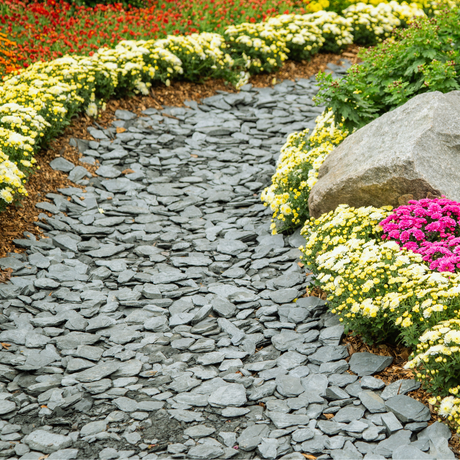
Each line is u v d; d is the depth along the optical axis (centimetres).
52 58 802
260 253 508
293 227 542
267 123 809
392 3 1130
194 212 589
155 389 337
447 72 559
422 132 429
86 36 878
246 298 436
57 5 948
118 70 772
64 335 390
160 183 648
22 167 556
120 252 515
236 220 575
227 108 853
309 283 448
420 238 383
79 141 686
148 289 450
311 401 318
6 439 295
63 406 319
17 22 870
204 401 323
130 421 310
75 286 452
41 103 605
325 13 1062
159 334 395
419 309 318
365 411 307
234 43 974
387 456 271
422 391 312
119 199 609
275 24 1001
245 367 355
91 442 293
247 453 285
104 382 341
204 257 504
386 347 358
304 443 285
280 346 375
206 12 1072
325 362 352
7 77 704
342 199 465
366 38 1111
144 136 743
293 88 947
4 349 371
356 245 387
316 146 605
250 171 678
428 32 602
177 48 861
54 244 513
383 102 605
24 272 460
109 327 403
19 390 336
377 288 349
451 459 261
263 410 317
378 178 432
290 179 544
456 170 430
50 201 579
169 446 289
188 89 882
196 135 762
